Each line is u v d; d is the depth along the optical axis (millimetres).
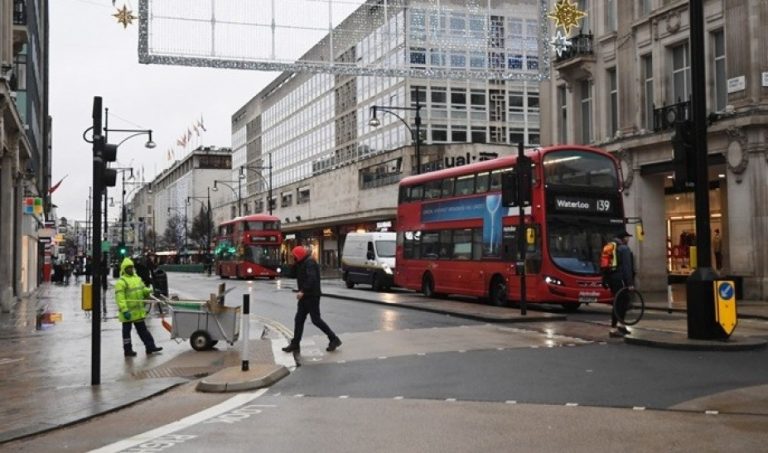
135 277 14703
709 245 13523
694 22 13531
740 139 25984
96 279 11266
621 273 15492
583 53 33688
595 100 33969
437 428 7855
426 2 19562
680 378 10266
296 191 84438
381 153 61781
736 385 9641
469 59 19844
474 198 25312
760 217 25500
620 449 6812
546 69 20359
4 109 25172
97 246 11320
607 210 22344
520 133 66625
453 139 64438
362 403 9359
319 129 83625
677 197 35031
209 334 14898
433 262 27844
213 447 7332
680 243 34938
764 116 25234
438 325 18531
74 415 8977
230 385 10562
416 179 29688
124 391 10523
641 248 31031
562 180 21938
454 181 26750
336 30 18953
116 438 7898
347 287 38562
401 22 19391
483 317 19406
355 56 19109
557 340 14984
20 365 13523
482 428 7789
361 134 72188
